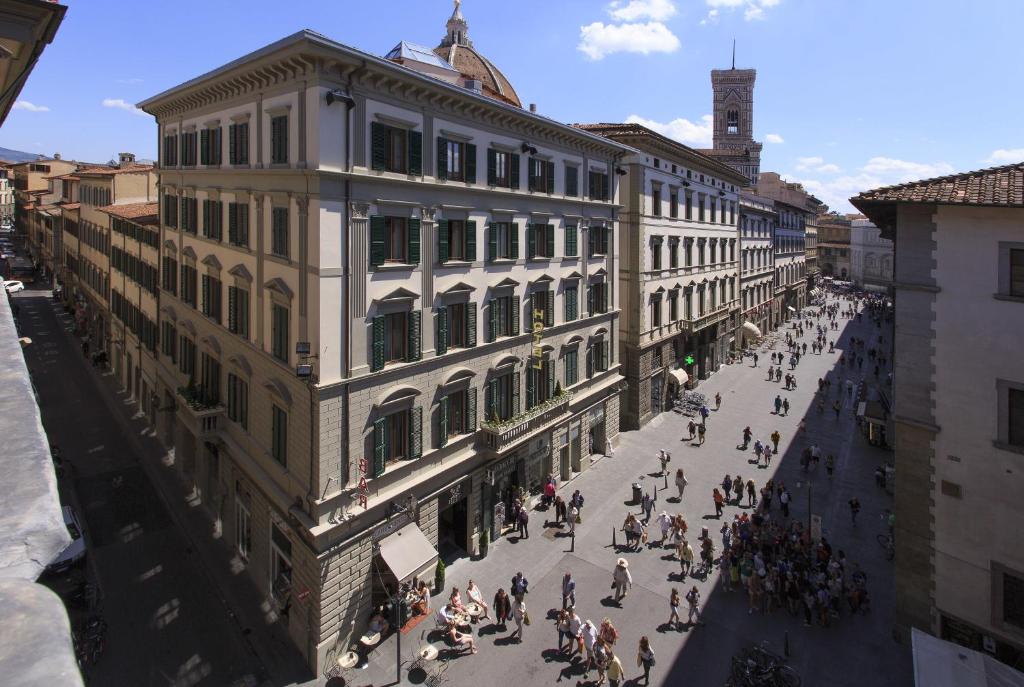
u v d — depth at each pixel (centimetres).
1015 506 1975
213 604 2498
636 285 4544
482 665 2219
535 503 3394
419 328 2491
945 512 2114
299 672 2177
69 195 7325
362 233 2222
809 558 2775
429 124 2478
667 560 2923
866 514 3412
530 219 3156
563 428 3606
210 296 3008
